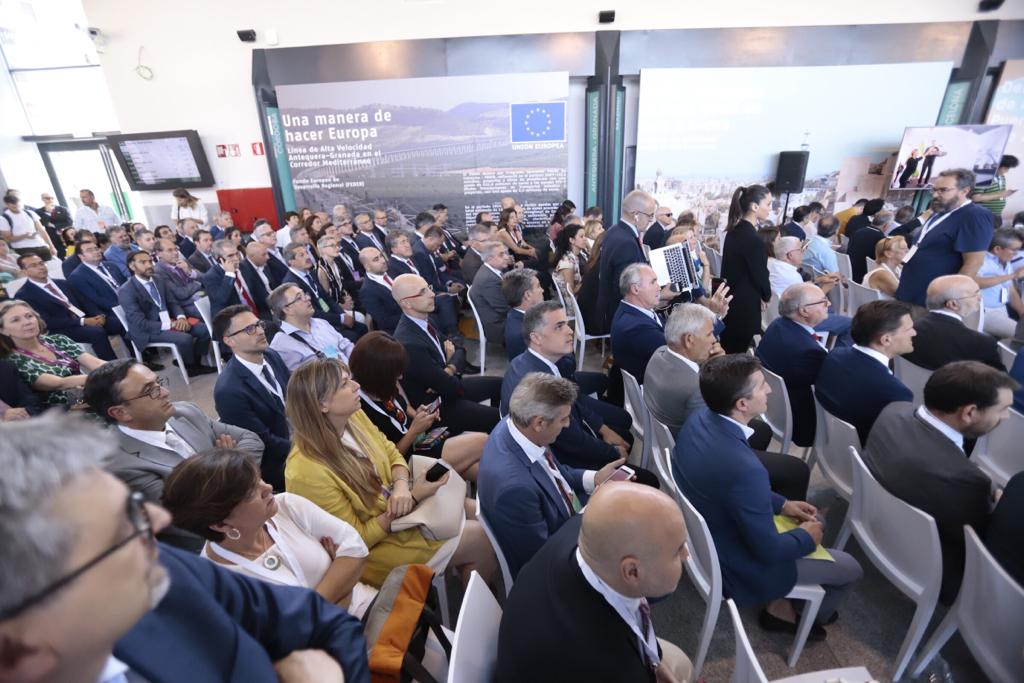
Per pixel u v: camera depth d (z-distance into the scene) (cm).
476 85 634
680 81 618
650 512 84
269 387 217
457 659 90
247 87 647
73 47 782
